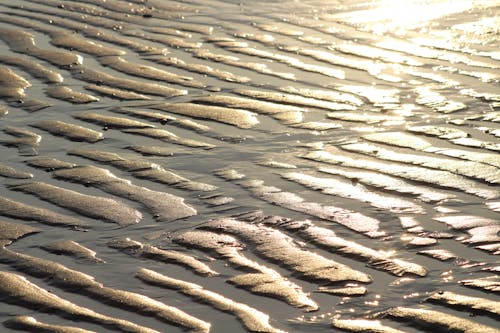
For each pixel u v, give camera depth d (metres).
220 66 8.20
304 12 9.91
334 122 6.84
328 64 8.20
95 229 5.27
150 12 9.95
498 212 5.32
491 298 4.45
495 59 8.23
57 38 9.01
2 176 6.00
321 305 4.44
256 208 5.47
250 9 10.05
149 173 6.00
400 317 4.32
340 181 5.80
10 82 7.80
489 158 6.06
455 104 7.14
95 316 4.38
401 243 5.01
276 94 7.45
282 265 4.80
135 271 4.79
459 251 4.91
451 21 9.45
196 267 4.80
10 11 9.96
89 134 6.70
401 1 10.27
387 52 8.51
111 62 8.32
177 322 4.32
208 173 6.00
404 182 5.76
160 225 5.29
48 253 4.99
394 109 7.07
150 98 7.43
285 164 6.10
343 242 5.02
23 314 4.41
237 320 4.32
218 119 6.95
